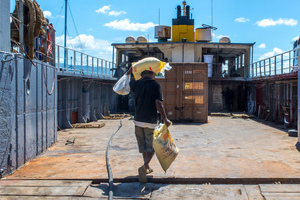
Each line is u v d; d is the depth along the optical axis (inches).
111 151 295.4
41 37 311.3
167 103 576.7
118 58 928.9
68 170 219.1
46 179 196.4
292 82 482.0
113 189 178.2
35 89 273.9
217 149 298.5
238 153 276.1
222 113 762.2
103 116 714.2
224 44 887.1
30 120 258.7
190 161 242.5
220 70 907.4
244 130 460.4
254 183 190.1
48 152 295.0
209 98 865.5
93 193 171.6
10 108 211.9
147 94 188.9
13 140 217.8
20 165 231.9
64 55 499.5
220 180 191.0
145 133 189.5
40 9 274.4
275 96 584.7
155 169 217.2
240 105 895.1
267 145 321.4
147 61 195.8
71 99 541.3
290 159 247.6
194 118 573.6
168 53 916.0
